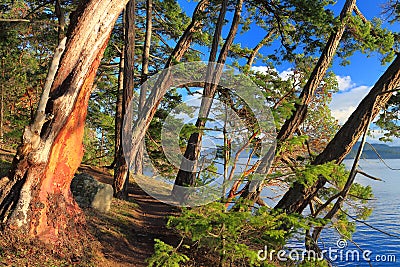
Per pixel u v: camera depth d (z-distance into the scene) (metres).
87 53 5.38
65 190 5.82
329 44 8.26
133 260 5.97
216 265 5.85
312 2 9.27
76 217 5.98
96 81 19.23
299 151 8.67
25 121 13.45
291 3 10.00
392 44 8.83
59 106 5.20
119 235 6.89
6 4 11.55
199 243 5.87
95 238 6.18
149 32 12.91
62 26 5.84
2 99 13.89
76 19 5.37
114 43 17.06
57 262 4.93
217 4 11.99
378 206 11.30
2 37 10.79
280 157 6.97
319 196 7.66
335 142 7.27
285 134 7.85
